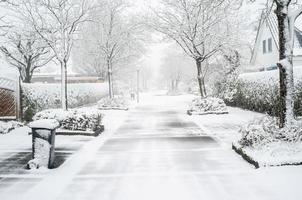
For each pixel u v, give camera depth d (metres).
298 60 28.23
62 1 19.75
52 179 7.67
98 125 14.96
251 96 23.34
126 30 31.94
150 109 29.33
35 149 8.65
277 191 6.42
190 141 12.20
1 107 18.16
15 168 8.72
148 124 17.94
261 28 35.25
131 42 33.28
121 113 25.25
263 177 7.29
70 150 10.95
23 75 29.28
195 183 7.08
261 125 9.73
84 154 10.30
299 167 7.76
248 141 9.51
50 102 22.20
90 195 6.51
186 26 24.14
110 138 13.35
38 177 7.86
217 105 21.84
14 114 18.22
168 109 28.97
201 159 9.23
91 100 36.56
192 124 17.38
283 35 9.37
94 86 38.53
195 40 25.03
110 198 6.32
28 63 27.09
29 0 20.05
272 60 33.06
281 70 9.41
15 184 7.34
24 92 18.80
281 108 9.41
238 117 19.61
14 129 16.09
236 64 29.50
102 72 42.28
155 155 9.92
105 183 7.25
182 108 29.91
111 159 9.54
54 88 22.97
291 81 9.32
